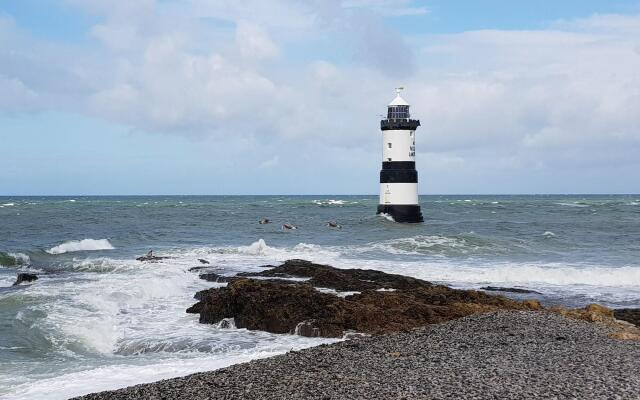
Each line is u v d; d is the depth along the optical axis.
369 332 20.64
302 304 22.09
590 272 33.00
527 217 83.38
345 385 13.91
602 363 15.59
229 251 43.09
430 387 13.57
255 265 35.75
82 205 129.38
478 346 17.70
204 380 14.67
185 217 82.81
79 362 18.00
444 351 17.11
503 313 22.34
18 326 20.92
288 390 13.70
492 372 14.70
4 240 52.22
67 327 21.02
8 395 14.76
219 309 22.88
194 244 49.53
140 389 14.17
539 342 18.20
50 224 69.12
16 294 25.39
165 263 36.50
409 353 16.95
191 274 32.66
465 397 12.80
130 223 71.12
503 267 35.38
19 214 88.81
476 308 23.27
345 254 41.91
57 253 43.84
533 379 14.05
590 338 18.78
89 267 35.62
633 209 103.25
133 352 19.50
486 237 47.44
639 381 13.86
